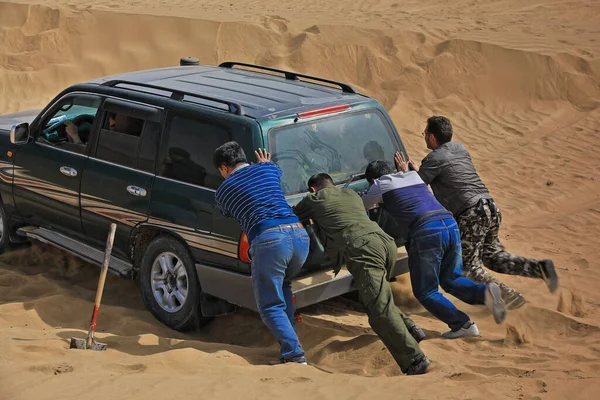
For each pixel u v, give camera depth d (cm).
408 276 856
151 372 597
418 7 2044
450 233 691
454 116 1503
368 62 1599
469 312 783
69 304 764
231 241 674
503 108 1527
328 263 698
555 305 789
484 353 663
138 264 768
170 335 719
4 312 739
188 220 704
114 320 742
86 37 1623
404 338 627
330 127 722
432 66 1572
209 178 695
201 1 1995
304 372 598
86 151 793
